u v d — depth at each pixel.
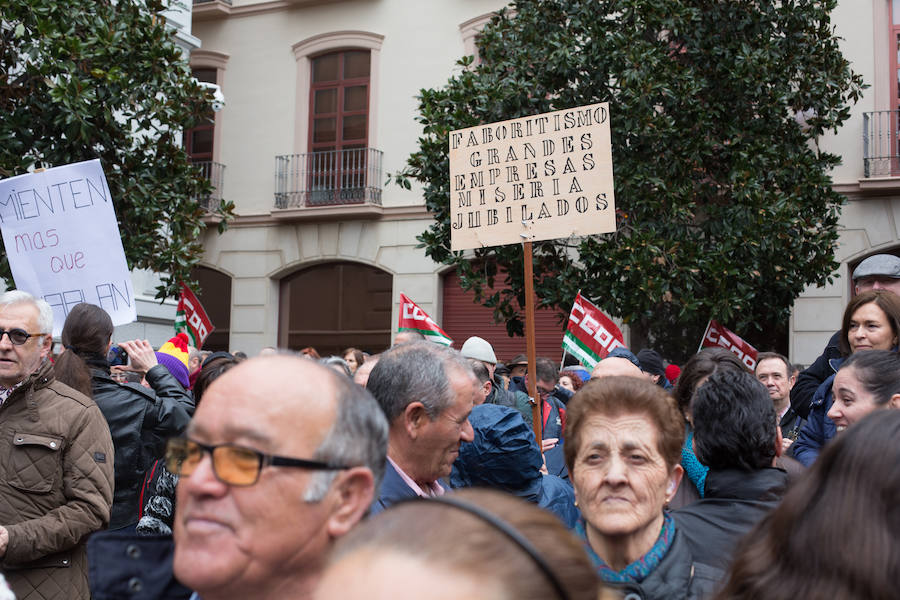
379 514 0.99
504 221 6.19
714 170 11.68
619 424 2.42
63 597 3.70
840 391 3.47
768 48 11.23
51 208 5.75
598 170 5.96
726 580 1.71
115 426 4.35
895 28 14.56
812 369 5.25
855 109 14.61
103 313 4.57
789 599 1.50
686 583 2.36
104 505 3.75
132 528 4.08
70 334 4.49
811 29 11.62
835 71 11.62
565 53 11.12
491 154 6.29
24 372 3.81
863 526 1.49
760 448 2.93
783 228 10.73
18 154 8.14
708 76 11.58
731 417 2.96
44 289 5.74
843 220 14.54
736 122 11.45
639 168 10.98
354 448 1.75
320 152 18.16
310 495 1.67
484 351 7.77
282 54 18.55
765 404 2.99
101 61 8.34
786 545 1.57
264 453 1.65
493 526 0.94
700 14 11.13
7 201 5.80
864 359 3.46
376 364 3.06
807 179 11.20
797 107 11.69
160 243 9.40
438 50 17.30
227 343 18.81
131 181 8.64
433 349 3.06
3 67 8.60
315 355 10.04
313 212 17.69
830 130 14.68
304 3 18.28
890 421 1.59
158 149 9.10
